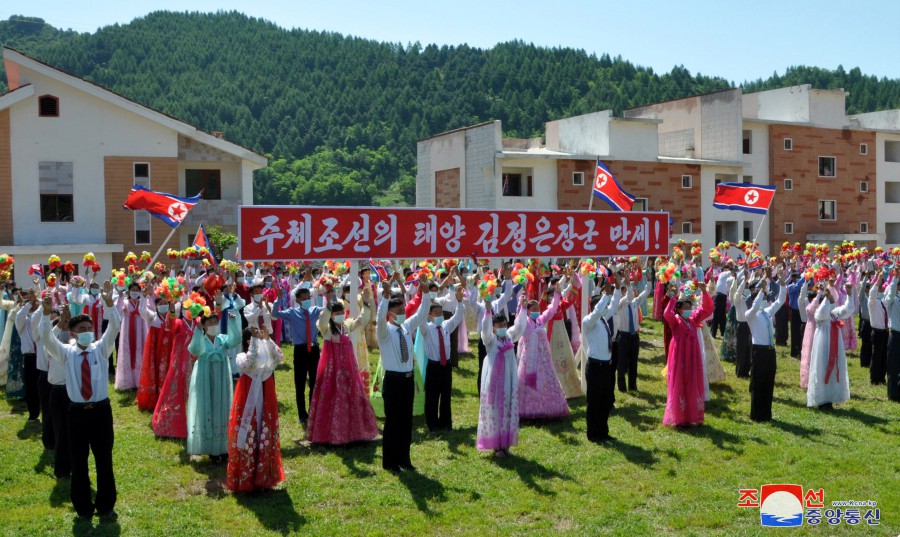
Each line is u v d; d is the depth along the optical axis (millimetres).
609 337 9367
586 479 7980
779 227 37625
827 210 39406
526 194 32406
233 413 7523
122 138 25844
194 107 113812
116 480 7797
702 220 35250
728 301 16266
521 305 10070
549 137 36750
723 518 7008
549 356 10250
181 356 9250
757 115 40750
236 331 8922
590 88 123500
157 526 6703
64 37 158000
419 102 122875
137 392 11102
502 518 7008
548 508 7199
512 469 8266
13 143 24781
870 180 40562
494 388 8633
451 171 34406
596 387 9203
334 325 9016
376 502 7289
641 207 33656
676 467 8352
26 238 25031
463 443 9195
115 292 12383
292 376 13008
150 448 8820
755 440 9359
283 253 9703
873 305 12523
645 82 123500
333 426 8891
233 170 28656
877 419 10352
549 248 11664
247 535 6566
